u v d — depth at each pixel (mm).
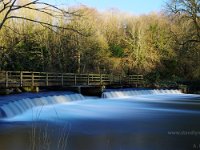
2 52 7949
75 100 26391
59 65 40812
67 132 13469
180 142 11828
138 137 12766
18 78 26234
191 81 44219
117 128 14914
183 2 32906
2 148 10250
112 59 47625
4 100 18109
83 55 42688
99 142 11648
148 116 19688
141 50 48938
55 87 28188
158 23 51031
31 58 34156
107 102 27500
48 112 19203
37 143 10586
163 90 39625
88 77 32875
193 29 34500
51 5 5523
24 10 26391
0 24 5164
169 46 48500
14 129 13641
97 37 43812
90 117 18625
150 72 48406
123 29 54500
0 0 5238
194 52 37125
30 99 20125
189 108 24688
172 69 48469
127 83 39500
